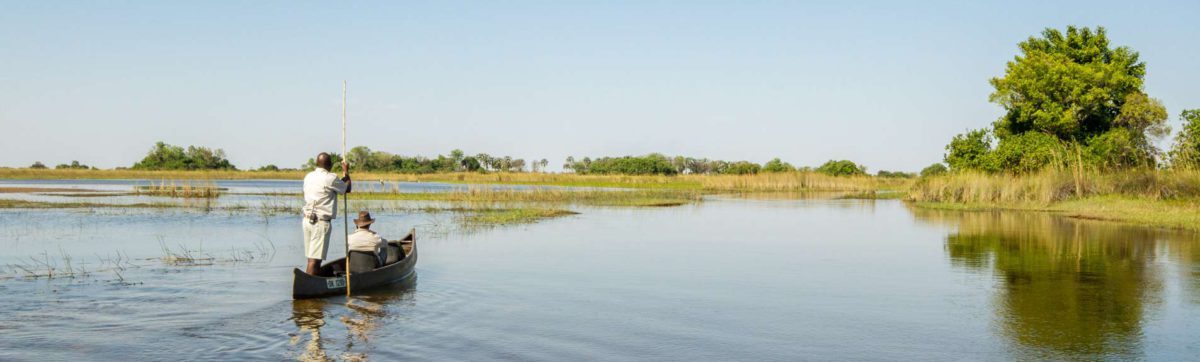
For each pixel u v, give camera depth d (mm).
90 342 9211
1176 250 18828
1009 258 17469
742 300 12156
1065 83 45531
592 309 11383
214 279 13883
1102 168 41562
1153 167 39625
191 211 32375
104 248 18781
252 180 100438
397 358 8617
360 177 94562
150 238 21281
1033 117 47656
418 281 13805
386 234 23625
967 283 13891
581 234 23453
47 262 15938
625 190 65125
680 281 14039
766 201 48719
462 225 26781
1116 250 18891
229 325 10109
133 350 8883
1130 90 46750
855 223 28609
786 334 9883
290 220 28078
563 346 9203
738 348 9172
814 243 20969
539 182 86312
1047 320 10680
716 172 144625
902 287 13430
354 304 11562
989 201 40312
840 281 14125
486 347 9133
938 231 24859
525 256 17672
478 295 12445
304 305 11469
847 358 8758
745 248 19609
